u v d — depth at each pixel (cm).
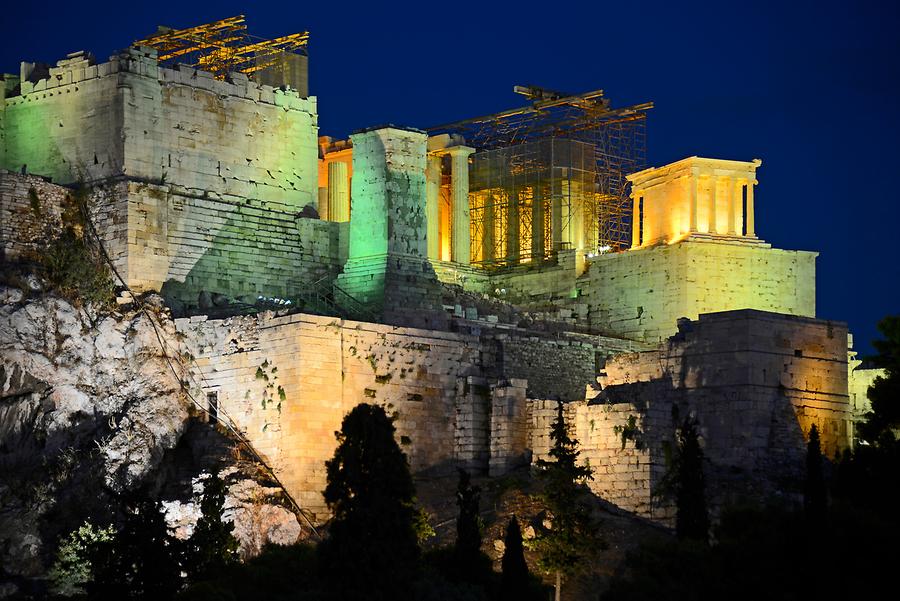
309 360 13212
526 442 13600
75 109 14612
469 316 15225
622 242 17325
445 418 13888
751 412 12825
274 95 15275
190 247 14512
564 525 11850
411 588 10956
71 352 13525
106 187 14312
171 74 14612
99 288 13862
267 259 14988
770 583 11038
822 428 13188
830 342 13350
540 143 17112
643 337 15725
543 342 14675
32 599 12150
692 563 11294
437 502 13062
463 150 17050
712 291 15500
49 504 12888
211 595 11038
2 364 13300
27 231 14038
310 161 15475
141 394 13550
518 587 11162
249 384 13462
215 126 14838
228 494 12794
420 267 14975
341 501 11100
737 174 15800
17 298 13488
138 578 11288
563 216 16962
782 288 15762
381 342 13600
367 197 14962
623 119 17425
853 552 11231
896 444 12338
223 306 14500
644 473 12694
